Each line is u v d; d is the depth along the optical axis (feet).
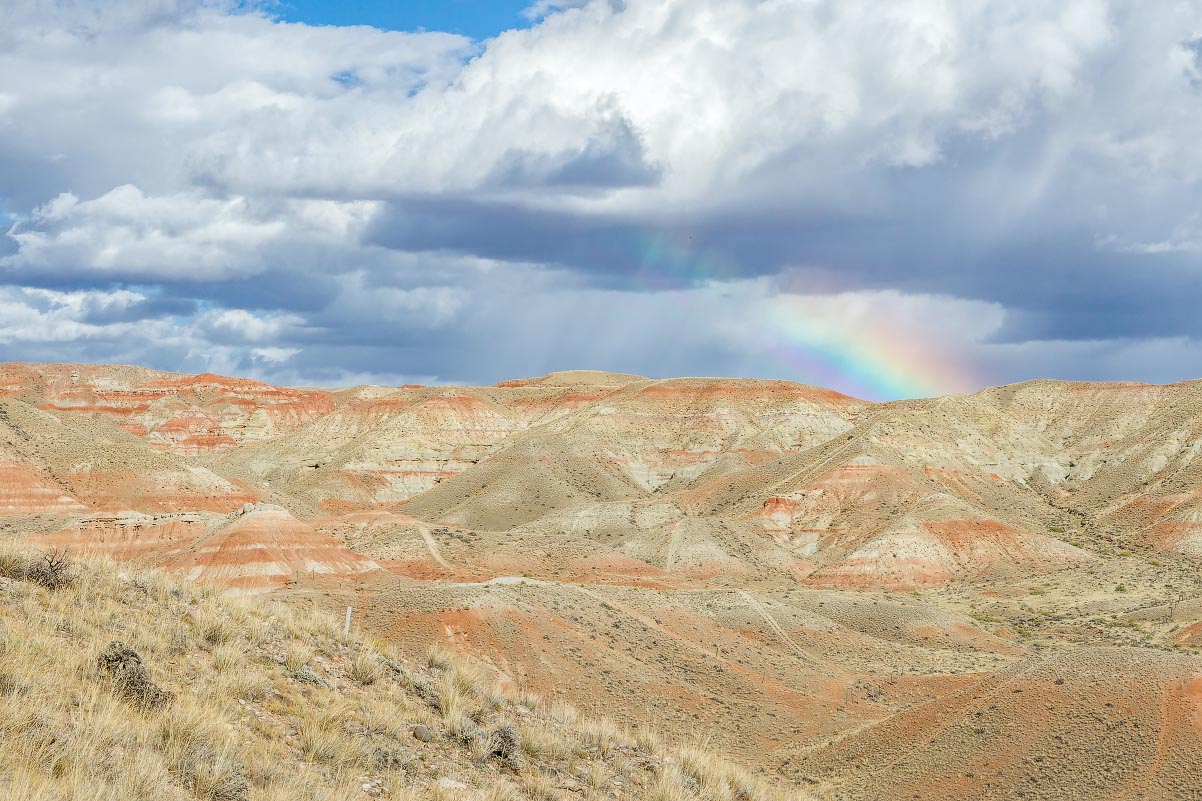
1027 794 180.75
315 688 59.41
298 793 43.88
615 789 60.90
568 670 256.73
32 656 47.16
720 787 66.95
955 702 217.56
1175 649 359.87
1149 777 172.65
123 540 369.50
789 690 285.23
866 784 204.64
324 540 350.43
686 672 279.28
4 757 37.50
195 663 56.34
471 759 57.98
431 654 78.38
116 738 42.57
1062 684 202.80
